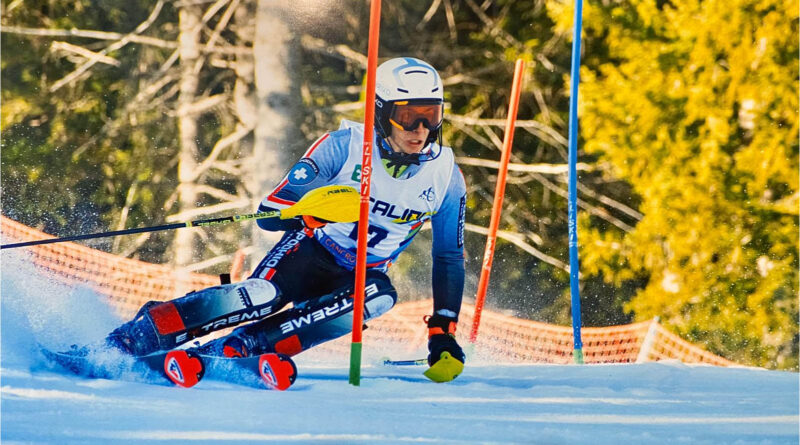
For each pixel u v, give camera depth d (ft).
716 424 14.44
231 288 19.76
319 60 86.17
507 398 17.74
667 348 64.59
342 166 21.71
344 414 13.91
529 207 86.63
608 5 80.64
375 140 21.76
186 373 16.72
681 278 79.56
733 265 79.15
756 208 78.79
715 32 78.43
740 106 80.53
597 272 82.33
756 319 79.00
